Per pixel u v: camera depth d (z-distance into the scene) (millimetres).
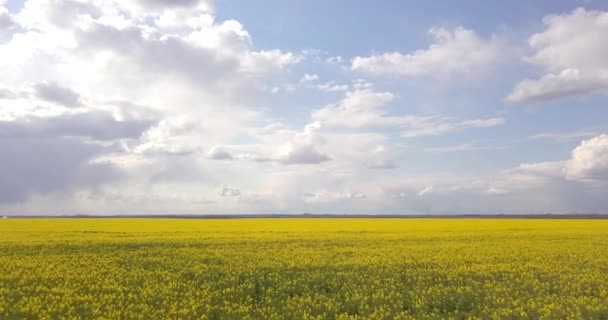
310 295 16922
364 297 16047
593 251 28500
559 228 50906
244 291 17469
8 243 30656
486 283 18750
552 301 15758
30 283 18156
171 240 33688
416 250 28766
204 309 14938
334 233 41938
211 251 27766
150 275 20188
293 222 69562
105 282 18312
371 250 28625
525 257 25766
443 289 17516
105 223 60688
